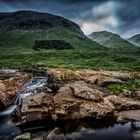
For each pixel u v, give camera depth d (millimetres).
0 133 25344
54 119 28453
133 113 31922
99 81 48156
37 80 56531
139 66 126438
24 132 25578
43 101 30312
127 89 43281
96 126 27203
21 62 152375
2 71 87438
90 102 31062
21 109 28797
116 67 118062
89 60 164000
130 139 23203
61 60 164625
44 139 23047
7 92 38344
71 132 25188
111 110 30031
